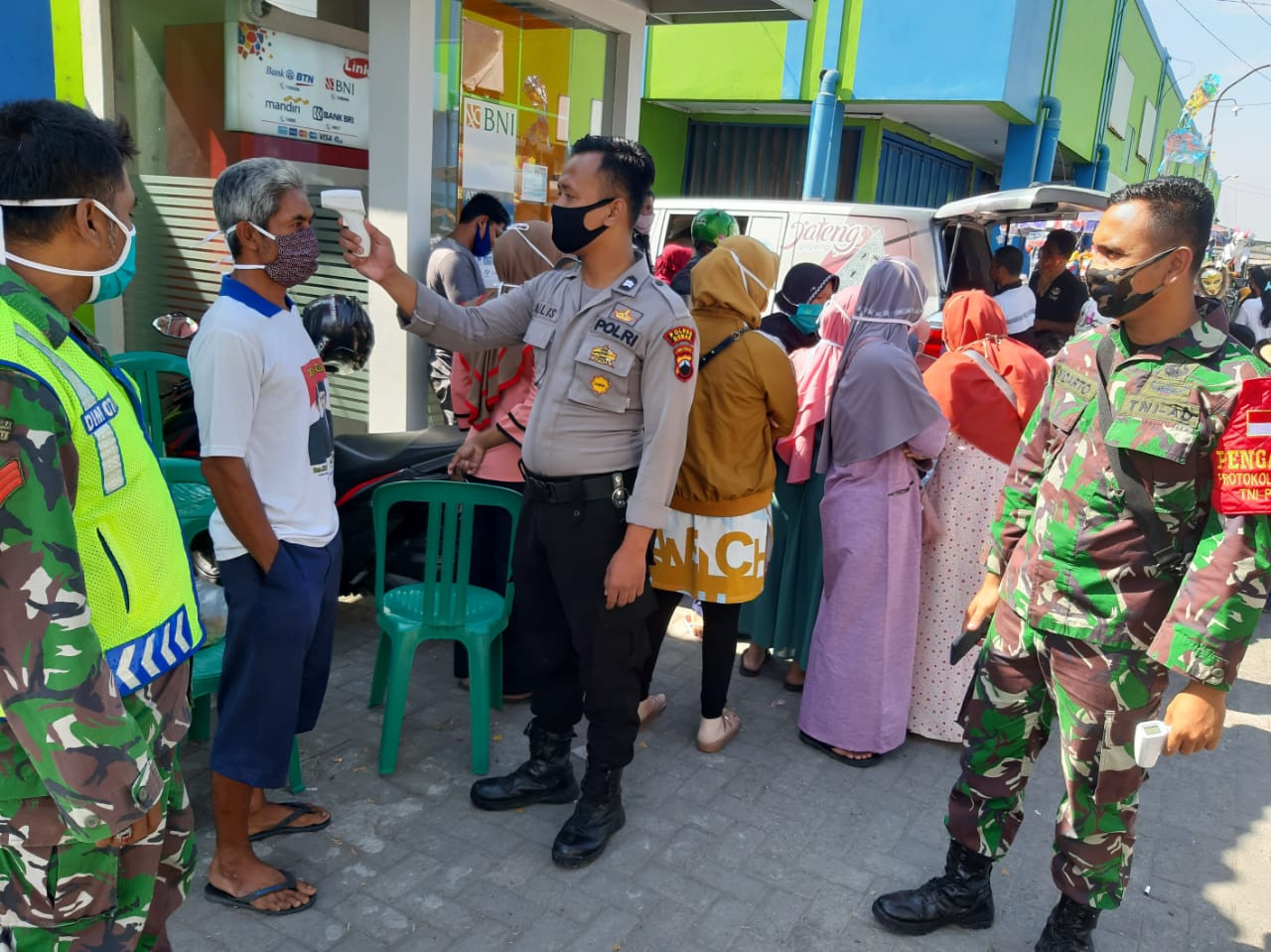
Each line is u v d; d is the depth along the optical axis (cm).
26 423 131
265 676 238
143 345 509
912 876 279
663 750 342
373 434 410
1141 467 202
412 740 336
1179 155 2122
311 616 243
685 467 305
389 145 431
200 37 467
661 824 297
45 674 132
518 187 522
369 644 408
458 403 354
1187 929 266
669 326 246
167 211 487
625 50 552
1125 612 209
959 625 345
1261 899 280
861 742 335
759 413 304
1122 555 208
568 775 304
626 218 249
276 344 233
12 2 331
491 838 285
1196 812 327
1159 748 189
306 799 297
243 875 249
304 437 243
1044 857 294
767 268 309
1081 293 691
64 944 157
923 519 336
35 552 130
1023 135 1095
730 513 305
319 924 245
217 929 240
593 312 251
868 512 323
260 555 232
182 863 181
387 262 260
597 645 264
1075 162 1454
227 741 240
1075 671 217
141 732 155
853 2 998
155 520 159
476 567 362
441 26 436
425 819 292
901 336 322
